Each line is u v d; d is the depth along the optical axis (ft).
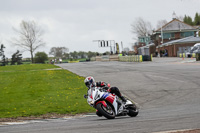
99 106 43.29
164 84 95.96
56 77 131.13
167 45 354.33
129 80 111.34
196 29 408.05
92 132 34.91
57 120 51.57
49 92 86.22
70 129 38.42
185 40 322.55
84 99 74.38
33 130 39.81
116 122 41.47
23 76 144.56
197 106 57.57
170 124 37.52
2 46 465.88
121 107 44.78
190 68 142.82
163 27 412.36
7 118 55.77
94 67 199.00
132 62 247.91
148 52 414.21
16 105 67.82
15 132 39.14
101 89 44.14
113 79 117.80
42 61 468.34
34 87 98.84
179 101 67.87
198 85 89.71
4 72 183.93
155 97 75.92
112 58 336.90
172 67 156.15
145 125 37.60
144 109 60.54
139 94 81.56
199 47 264.93
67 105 67.00
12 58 460.55
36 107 65.21
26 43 456.86
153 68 157.38
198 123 37.19
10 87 102.01
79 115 57.41
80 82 111.65
